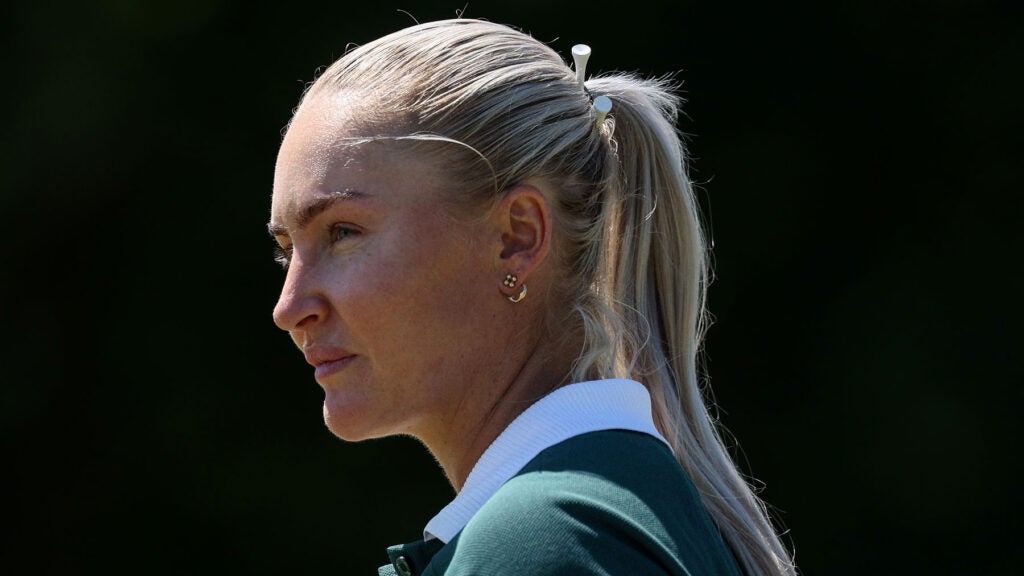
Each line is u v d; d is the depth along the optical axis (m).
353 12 24.14
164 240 24.91
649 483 4.83
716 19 24.83
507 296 5.38
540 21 24.09
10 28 24.23
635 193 6.04
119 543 25.02
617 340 5.61
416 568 5.23
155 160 24.62
